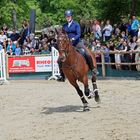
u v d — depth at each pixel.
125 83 19.61
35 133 10.58
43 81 21.64
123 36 22.67
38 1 39.44
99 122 11.41
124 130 10.36
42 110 13.66
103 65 21.34
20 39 25.69
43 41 24.28
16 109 14.06
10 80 22.58
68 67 12.56
